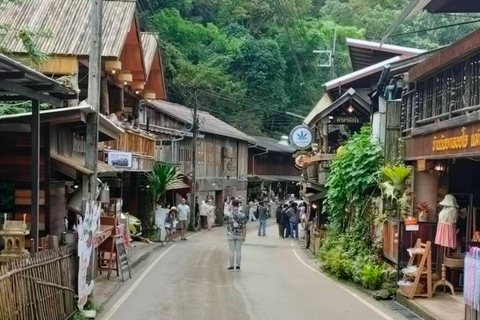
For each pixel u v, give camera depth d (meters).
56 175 12.85
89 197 11.70
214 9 56.19
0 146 11.59
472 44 8.88
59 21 18.98
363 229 16.06
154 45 25.20
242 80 53.69
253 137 52.56
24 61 15.80
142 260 19.00
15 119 11.36
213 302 11.74
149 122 31.03
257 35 56.59
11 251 8.86
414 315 10.70
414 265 12.30
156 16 46.62
